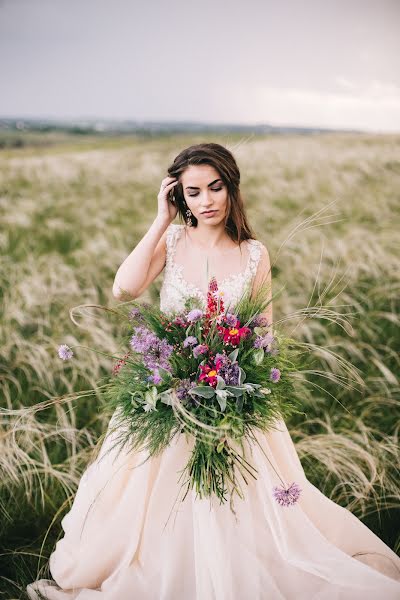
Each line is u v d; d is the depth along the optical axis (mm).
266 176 6953
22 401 2973
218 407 1501
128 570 1783
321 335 3482
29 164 7980
